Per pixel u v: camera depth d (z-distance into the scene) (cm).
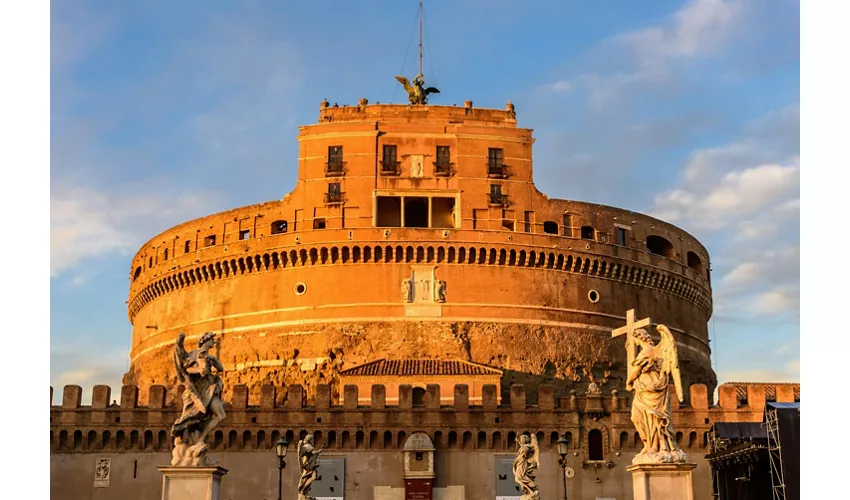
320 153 9981
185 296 10450
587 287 9981
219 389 3028
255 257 9919
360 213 9738
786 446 6612
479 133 10012
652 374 3055
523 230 9844
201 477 2886
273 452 7881
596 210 10225
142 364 10862
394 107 10319
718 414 8044
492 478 7875
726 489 7594
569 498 7869
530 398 9375
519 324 9588
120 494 7825
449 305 9544
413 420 7950
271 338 9681
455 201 9850
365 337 9456
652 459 2950
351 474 7844
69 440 7931
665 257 10706
